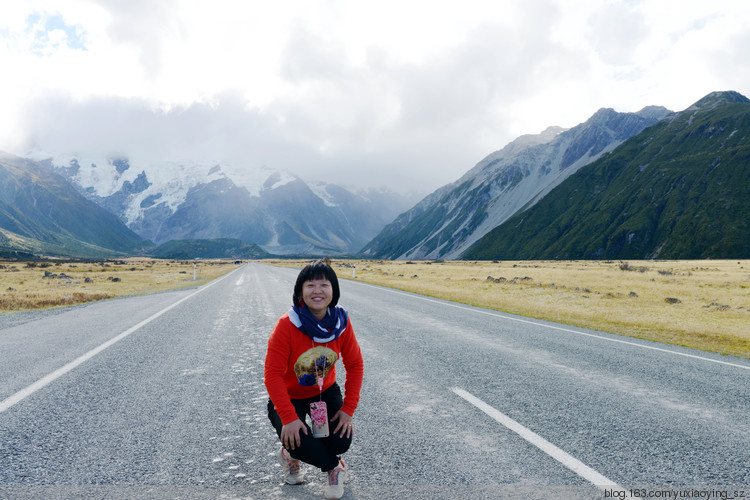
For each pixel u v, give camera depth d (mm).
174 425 3988
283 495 2732
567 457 3330
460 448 3492
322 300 2662
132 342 8203
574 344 8266
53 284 28016
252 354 7199
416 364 6543
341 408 2773
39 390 5078
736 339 9234
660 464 3223
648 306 16281
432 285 27547
